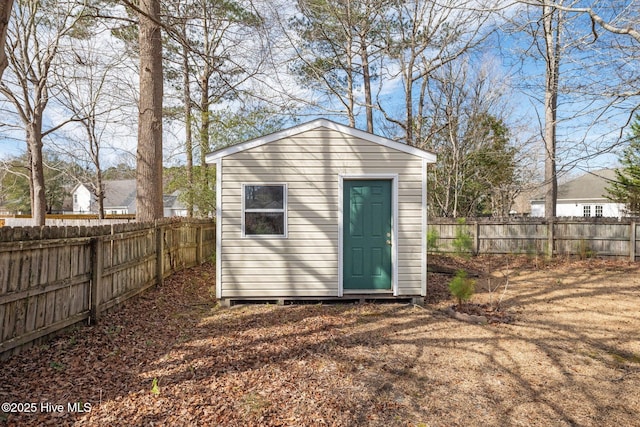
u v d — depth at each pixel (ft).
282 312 20.65
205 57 21.67
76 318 15.98
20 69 39.88
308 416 10.11
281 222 22.67
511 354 14.57
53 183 118.42
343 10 44.96
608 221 37.81
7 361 12.35
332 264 22.71
